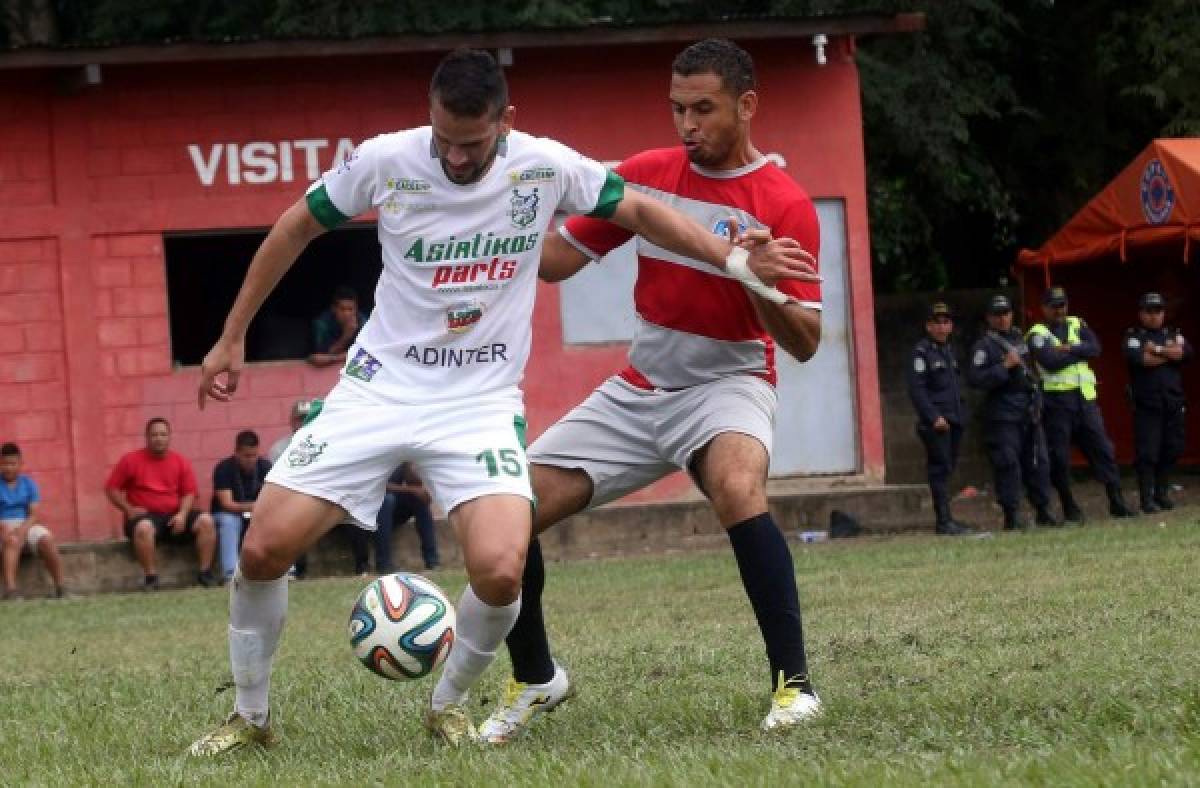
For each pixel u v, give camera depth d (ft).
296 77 108.06
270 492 33.09
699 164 36.27
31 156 106.11
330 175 33.17
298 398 107.14
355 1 126.52
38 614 83.30
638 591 74.38
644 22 106.32
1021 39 145.07
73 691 48.67
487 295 33.04
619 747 32.71
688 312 36.04
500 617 33.24
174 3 134.00
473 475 32.81
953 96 133.49
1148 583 60.18
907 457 133.80
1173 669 37.70
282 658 55.72
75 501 105.81
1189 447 135.23
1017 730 31.27
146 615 79.36
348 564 102.06
